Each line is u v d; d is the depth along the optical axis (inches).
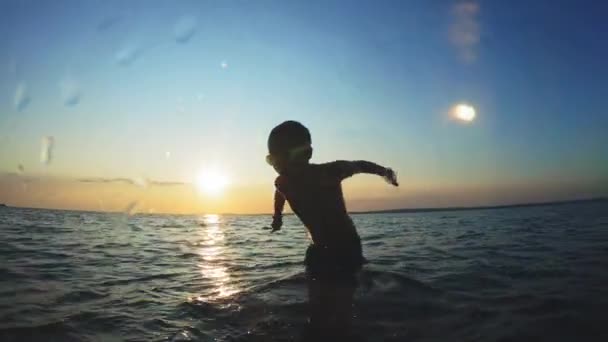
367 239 206.1
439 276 98.0
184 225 423.8
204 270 122.9
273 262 135.3
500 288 85.8
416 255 138.5
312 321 64.8
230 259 146.6
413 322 64.5
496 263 115.6
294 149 86.2
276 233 287.1
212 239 239.0
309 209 90.0
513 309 70.7
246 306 73.5
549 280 91.8
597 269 102.3
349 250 92.7
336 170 87.3
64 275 116.6
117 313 74.8
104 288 97.8
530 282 90.7
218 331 62.8
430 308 71.2
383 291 79.8
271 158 89.2
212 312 72.1
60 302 83.9
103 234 272.2
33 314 74.7
